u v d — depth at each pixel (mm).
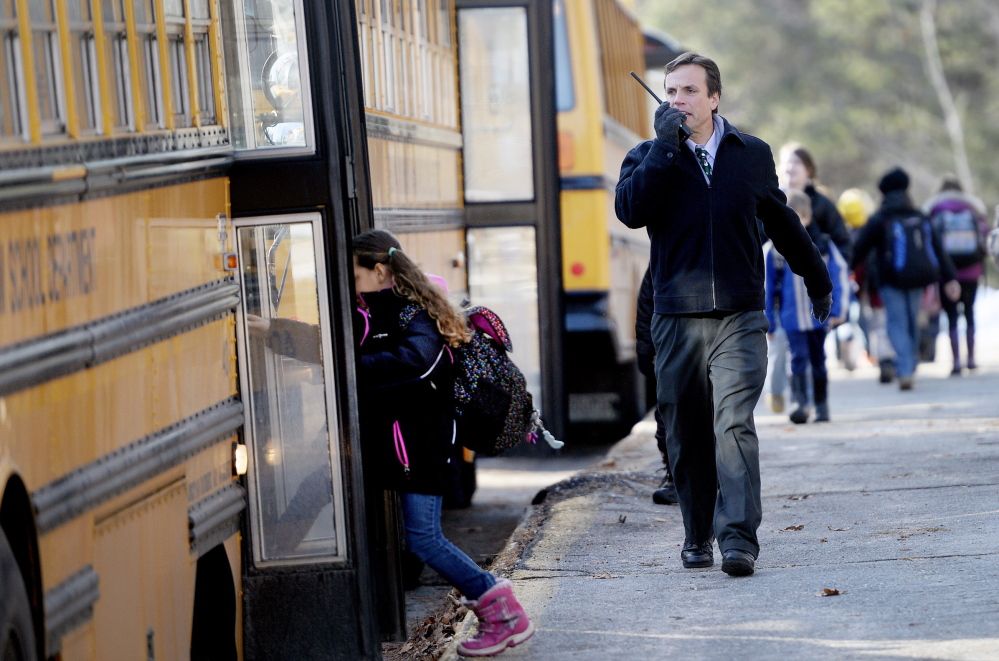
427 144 23375
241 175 15078
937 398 38156
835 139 136125
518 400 15117
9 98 10133
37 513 10078
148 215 12625
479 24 33531
